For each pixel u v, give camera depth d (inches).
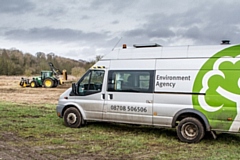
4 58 2267.5
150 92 320.8
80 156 251.6
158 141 312.0
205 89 293.4
